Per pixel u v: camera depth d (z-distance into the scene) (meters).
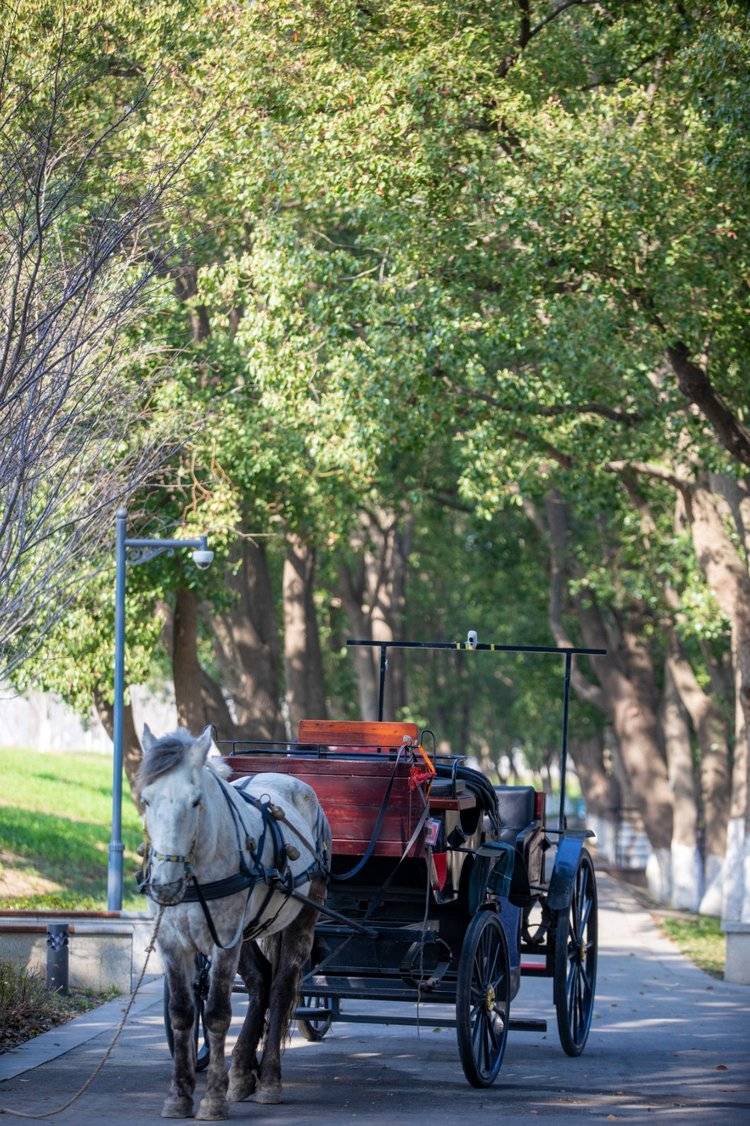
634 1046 13.19
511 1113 9.55
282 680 41.00
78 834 29.67
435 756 11.92
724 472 22.70
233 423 22.53
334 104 19.05
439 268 20.14
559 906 12.20
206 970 10.71
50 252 13.81
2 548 12.71
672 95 19.55
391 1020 10.96
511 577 41.22
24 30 15.07
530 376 21.69
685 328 18.80
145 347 16.83
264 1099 9.77
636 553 31.53
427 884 10.52
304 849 10.20
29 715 58.94
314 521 27.73
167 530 23.62
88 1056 11.38
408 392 21.69
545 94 20.30
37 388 12.37
